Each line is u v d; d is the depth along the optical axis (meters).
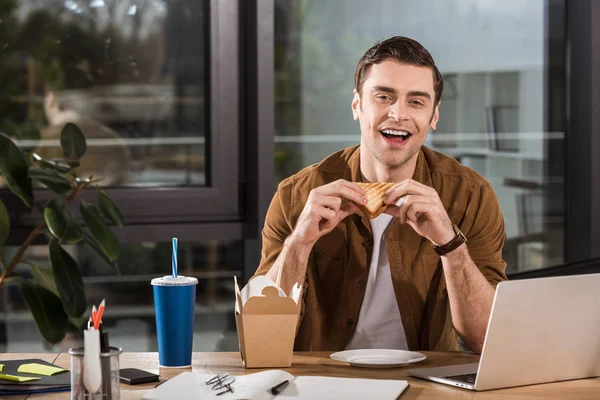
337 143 2.90
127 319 2.88
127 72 2.74
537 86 3.03
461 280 1.71
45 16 2.68
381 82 1.88
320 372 1.48
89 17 2.71
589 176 3.00
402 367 1.52
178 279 1.51
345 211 1.76
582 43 2.98
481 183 2.01
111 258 2.30
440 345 1.92
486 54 3.00
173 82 2.76
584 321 1.40
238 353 1.64
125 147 2.75
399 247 1.91
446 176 2.01
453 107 3.00
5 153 2.25
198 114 2.79
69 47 2.70
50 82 2.70
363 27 2.90
